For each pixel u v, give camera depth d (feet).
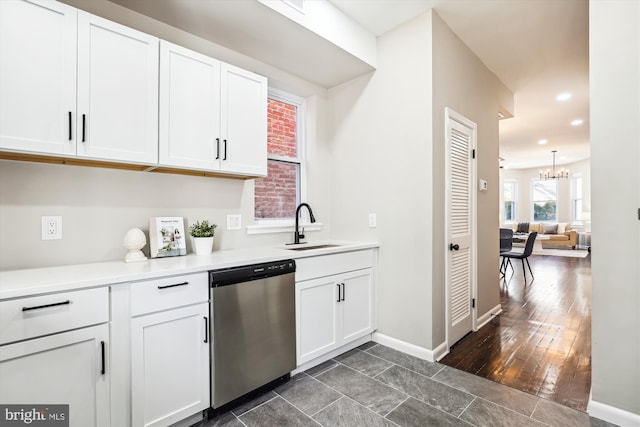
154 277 4.82
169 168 6.18
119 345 4.50
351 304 8.18
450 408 5.83
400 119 8.37
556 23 8.41
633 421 5.21
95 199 5.90
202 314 5.36
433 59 7.82
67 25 4.74
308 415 5.65
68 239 5.59
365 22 8.28
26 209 5.21
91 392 4.27
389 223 8.64
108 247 6.02
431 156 7.75
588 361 7.63
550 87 12.78
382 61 8.80
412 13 7.93
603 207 5.56
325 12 7.43
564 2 7.54
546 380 6.79
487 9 7.80
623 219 5.38
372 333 8.98
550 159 31.35
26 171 5.23
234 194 8.07
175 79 5.94
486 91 10.89
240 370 5.79
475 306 9.87
